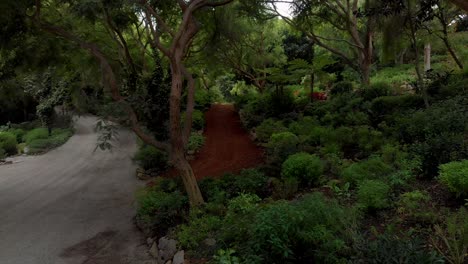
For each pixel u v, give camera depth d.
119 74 13.56
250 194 7.78
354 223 4.71
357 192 6.30
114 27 11.75
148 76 10.41
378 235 4.69
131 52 16.94
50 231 8.07
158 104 9.79
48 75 21.72
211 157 13.56
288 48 26.50
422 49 25.11
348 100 14.69
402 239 4.22
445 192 5.70
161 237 6.99
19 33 9.67
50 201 10.48
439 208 5.27
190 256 5.72
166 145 8.14
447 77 12.91
